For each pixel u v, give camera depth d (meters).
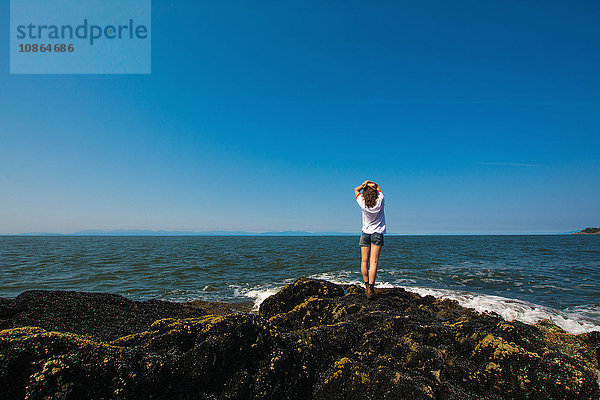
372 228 7.52
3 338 3.21
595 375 4.34
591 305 10.87
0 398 2.87
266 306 7.95
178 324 4.09
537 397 3.99
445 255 32.06
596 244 62.94
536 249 44.09
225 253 37.06
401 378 3.91
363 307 6.34
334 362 4.44
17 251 39.94
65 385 2.88
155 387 3.26
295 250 43.78
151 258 29.66
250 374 3.77
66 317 6.20
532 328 5.96
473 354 4.75
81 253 36.59
